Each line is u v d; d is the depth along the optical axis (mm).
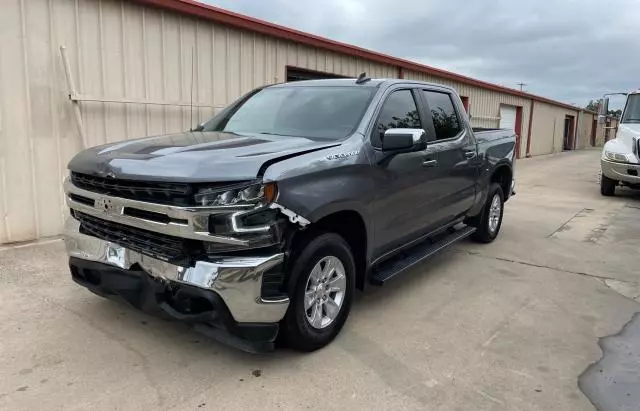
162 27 7586
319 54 10875
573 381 3387
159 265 3209
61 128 6578
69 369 3342
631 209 10172
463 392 3213
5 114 6043
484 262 6070
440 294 4949
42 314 4152
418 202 4730
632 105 12422
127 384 3186
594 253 6629
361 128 4098
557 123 32688
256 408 2979
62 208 6688
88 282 3809
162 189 3129
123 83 7188
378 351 3723
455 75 17547
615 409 3080
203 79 8297
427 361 3598
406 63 14141
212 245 3105
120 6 7020
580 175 17062
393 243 4523
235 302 3094
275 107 4734
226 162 3156
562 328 4234
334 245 3674
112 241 3518
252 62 9164
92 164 3545
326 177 3541
